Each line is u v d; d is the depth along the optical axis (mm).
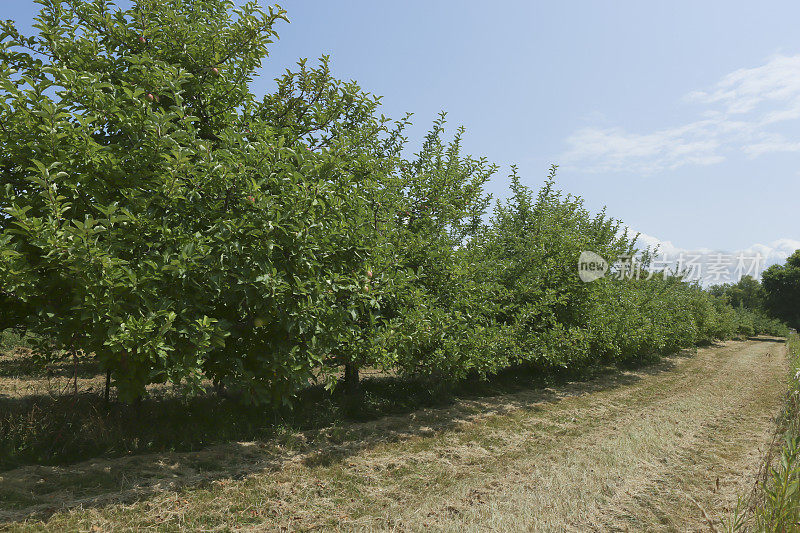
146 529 4062
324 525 4328
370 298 7082
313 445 6805
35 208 5195
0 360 10773
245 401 6125
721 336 37562
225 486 5066
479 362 9672
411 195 9938
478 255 10641
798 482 3252
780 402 11930
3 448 5348
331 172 6938
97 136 5898
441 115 11000
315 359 6320
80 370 9844
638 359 20922
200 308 5543
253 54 7125
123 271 4938
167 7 6566
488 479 5699
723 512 4820
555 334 12633
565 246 13484
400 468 6039
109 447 5848
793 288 58375
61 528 3955
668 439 7797
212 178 5637
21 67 5887
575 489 5348
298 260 6074
